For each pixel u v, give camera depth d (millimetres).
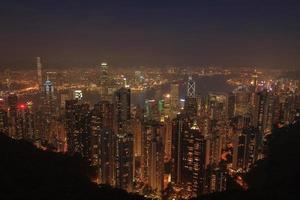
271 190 21312
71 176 25391
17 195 18406
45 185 20984
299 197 19438
